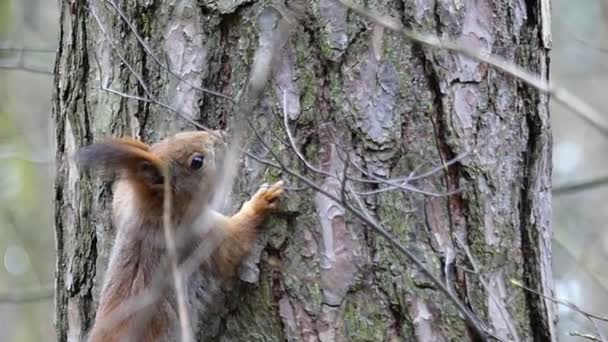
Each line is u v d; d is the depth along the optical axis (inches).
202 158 277.1
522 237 279.0
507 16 281.9
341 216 264.4
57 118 309.1
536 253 280.2
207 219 276.8
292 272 266.5
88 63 297.9
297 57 267.4
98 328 277.3
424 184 266.7
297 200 266.8
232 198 273.3
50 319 617.3
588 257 557.9
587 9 748.0
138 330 275.3
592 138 786.8
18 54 465.1
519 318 274.1
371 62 266.5
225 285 272.2
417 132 266.8
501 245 272.8
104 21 292.2
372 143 265.0
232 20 273.6
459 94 270.7
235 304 271.4
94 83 295.1
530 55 287.0
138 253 283.9
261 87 257.9
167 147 277.4
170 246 227.6
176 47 278.5
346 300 263.6
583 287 588.7
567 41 731.4
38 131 660.1
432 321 262.1
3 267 607.5
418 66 268.4
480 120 273.0
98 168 275.4
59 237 306.5
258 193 268.7
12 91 668.7
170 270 277.0
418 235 264.8
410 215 264.8
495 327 265.9
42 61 566.6
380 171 264.8
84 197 298.7
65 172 304.8
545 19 293.6
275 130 266.8
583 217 649.6
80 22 301.0
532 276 278.5
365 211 251.9
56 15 682.2
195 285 275.3
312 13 267.4
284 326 265.9
